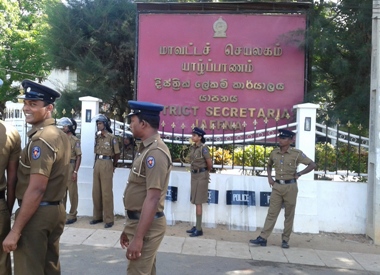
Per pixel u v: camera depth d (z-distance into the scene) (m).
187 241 6.68
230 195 7.57
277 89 8.60
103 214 7.35
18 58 19.95
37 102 3.51
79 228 7.18
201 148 7.01
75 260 5.57
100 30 11.91
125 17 12.00
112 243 6.40
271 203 6.62
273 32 8.64
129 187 3.48
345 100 8.89
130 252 3.22
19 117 8.11
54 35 12.23
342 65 8.52
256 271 5.45
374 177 7.02
